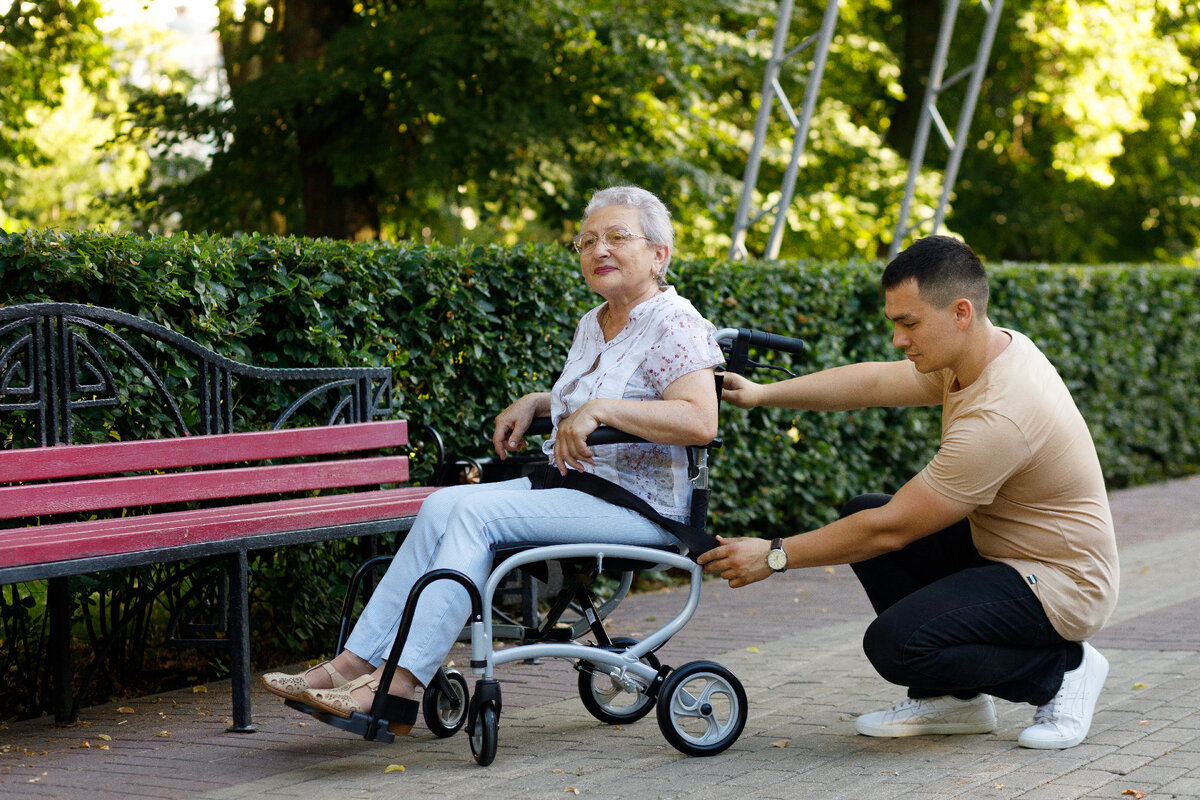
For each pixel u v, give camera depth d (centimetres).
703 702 371
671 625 375
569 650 365
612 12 1248
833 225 1611
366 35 1182
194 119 1257
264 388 519
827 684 468
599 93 1252
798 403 411
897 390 405
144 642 486
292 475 454
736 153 1579
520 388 627
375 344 559
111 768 367
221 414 496
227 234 1366
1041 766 347
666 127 1366
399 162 1275
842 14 1662
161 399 475
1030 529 363
